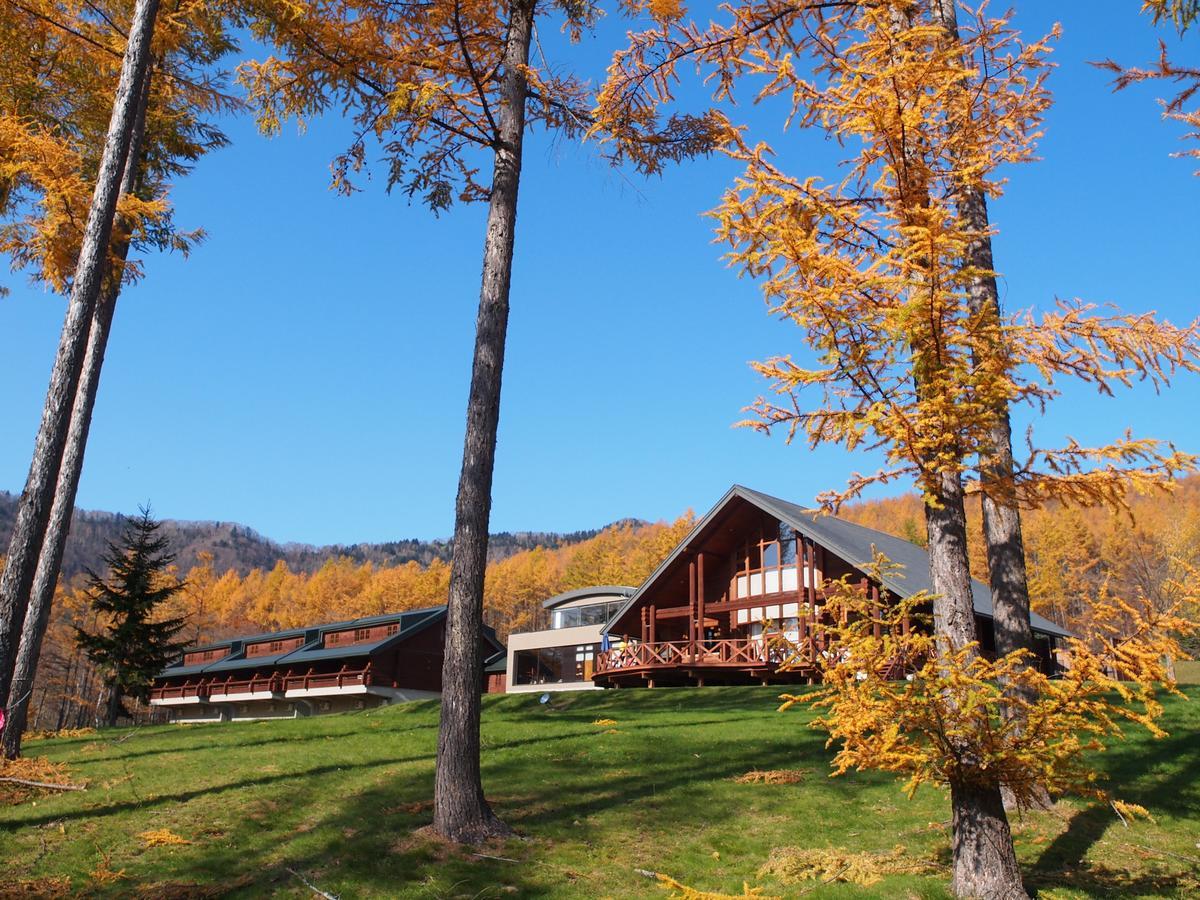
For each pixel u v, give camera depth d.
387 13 10.33
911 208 6.79
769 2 9.41
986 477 7.19
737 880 7.61
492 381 9.89
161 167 16.36
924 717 6.06
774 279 6.73
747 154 6.82
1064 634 27.39
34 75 14.03
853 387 6.81
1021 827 8.90
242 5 10.95
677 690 23.45
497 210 10.52
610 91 10.42
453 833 8.47
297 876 7.45
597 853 8.29
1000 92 7.68
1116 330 6.54
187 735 15.87
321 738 14.73
